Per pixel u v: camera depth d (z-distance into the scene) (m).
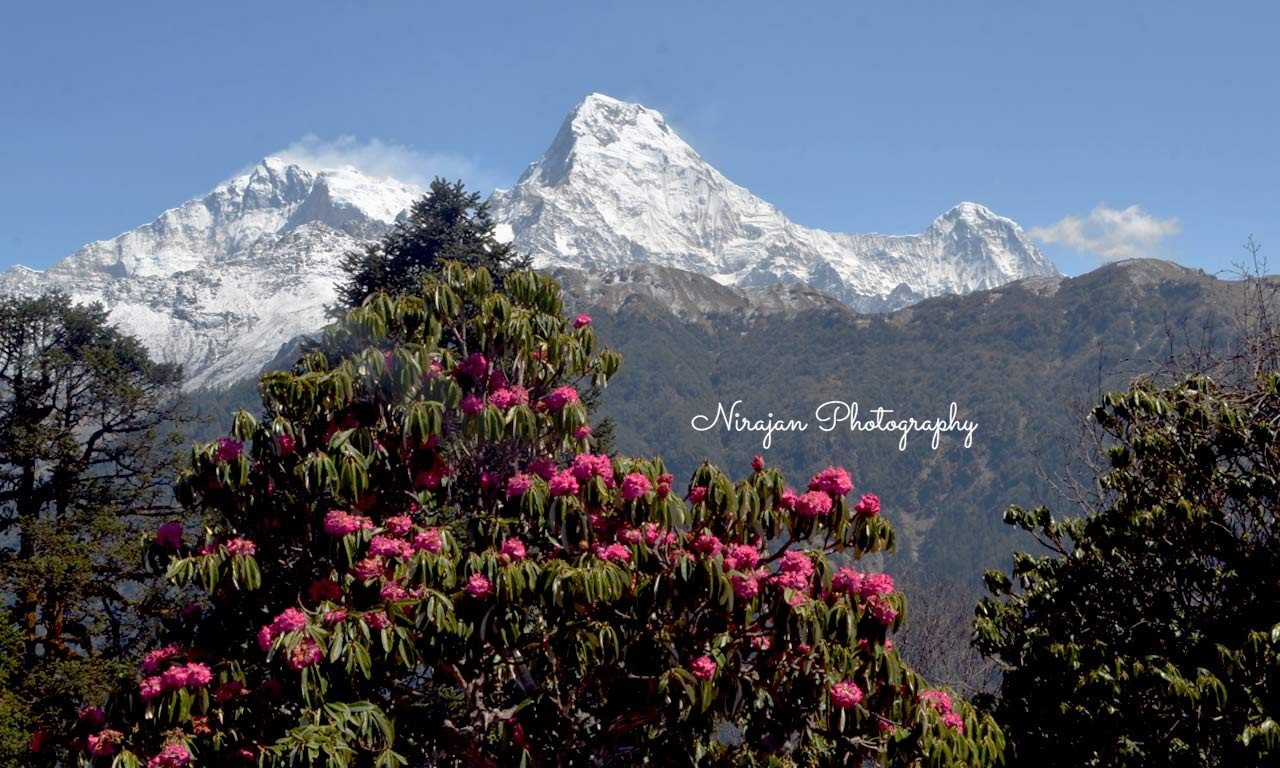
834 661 8.20
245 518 8.90
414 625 7.98
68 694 19.67
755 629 8.27
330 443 8.30
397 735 9.02
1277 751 8.17
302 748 7.33
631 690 8.66
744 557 8.10
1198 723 9.15
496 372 9.28
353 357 8.92
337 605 8.22
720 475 8.37
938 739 7.96
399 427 8.83
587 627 8.05
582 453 9.23
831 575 7.95
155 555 8.95
